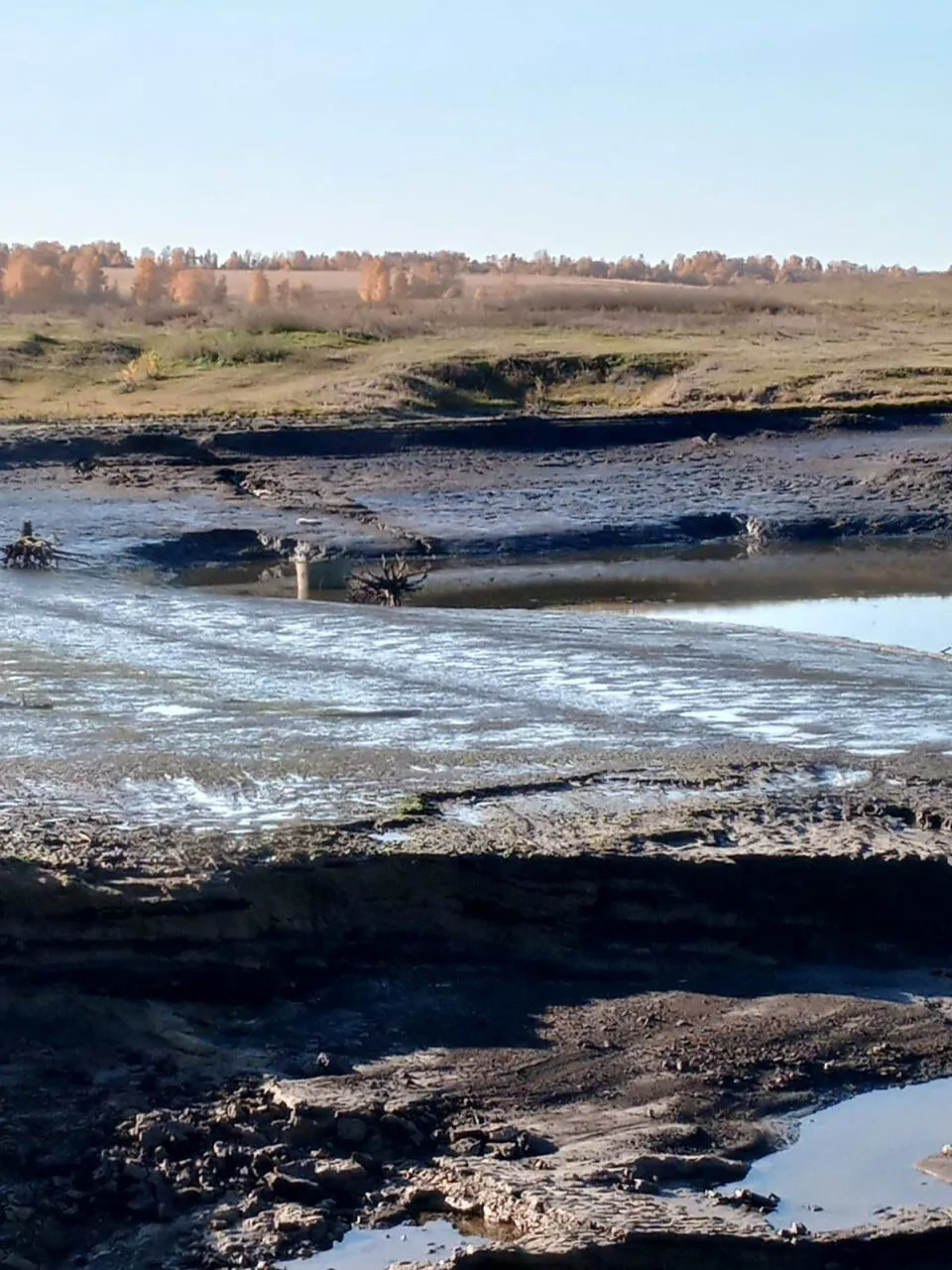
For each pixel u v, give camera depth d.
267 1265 8.43
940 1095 10.33
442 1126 9.73
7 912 11.14
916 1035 10.98
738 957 11.81
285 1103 9.78
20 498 39.25
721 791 14.22
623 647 21.55
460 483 43.38
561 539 37.94
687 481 44.19
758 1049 10.74
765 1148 9.71
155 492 40.62
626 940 11.86
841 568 35.06
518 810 13.48
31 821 13.12
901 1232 8.66
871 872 12.24
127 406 57.03
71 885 11.25
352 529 37.84
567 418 50.44
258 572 33.88
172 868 11.68
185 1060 10.34
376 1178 9.20
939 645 25.28
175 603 25.69
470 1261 8.32
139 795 14.02
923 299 102.38
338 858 11.91
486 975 11.52
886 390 58.47
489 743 16.02
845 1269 8.48
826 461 46.62
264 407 55.56
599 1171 9.18
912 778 14.75
